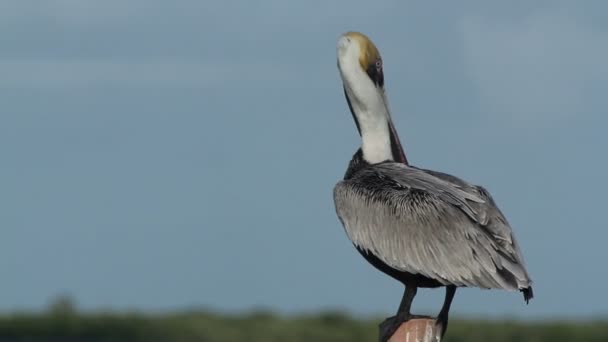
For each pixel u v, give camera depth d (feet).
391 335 46.39
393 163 50.16
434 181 48.14
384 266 47.88
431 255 46.50
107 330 155.02
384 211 47.83
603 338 140.15
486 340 139.54
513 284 44.93
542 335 142.20
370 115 51.06
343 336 145.48
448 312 46.57
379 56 51.52
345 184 49.65
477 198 46.80
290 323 149.69
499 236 45.78
